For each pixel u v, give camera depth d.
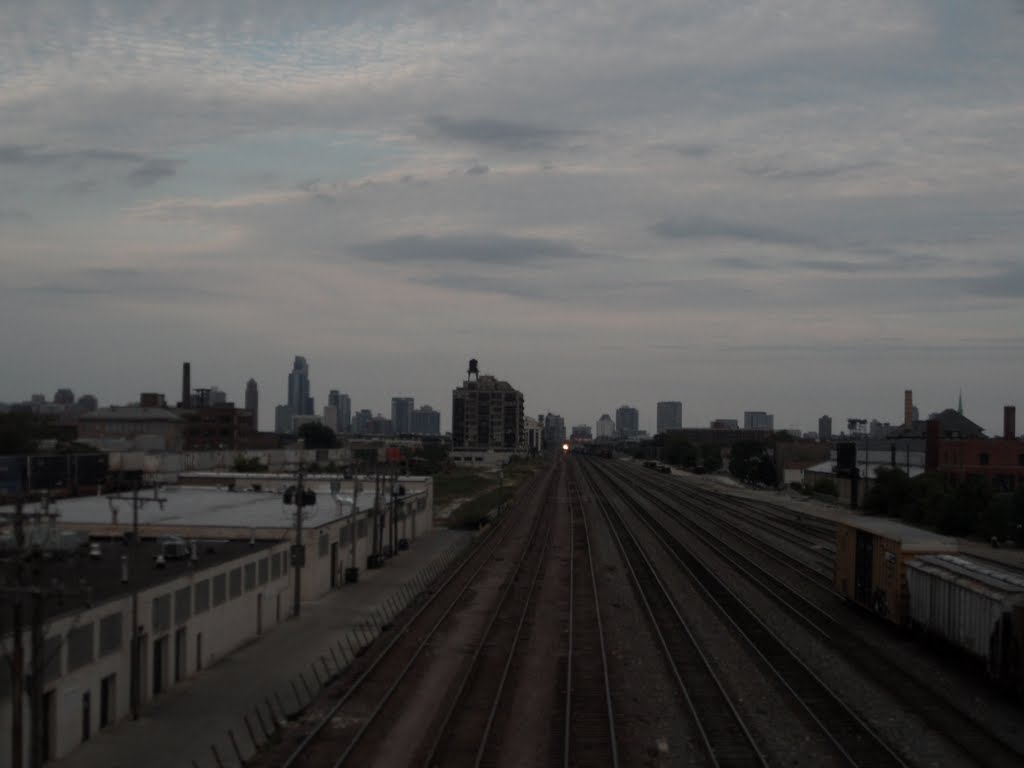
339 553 48.75
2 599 20.75
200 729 24.39
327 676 29.55
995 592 27.83
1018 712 25.97
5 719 20.77
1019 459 103.25
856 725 24.44
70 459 63.72
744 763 21.58
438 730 23.66
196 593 30.38
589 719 24.92
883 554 36.94
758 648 34.22
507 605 42.88
